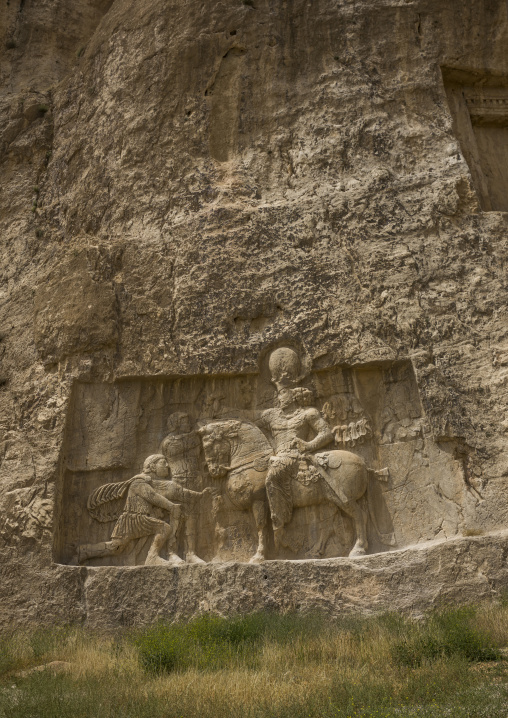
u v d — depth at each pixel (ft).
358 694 25.27
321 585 37.14
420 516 38.83
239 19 46.78
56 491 39.34
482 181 46.60
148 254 43.27
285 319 41.55
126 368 41.09
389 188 43.21
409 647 28.96
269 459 40.22
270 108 45.93
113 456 40.52
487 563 36.14
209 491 40.57
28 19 56.18
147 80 46.60
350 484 39.19
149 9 47.88
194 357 41.09
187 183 44.75
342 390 41.09
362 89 45.42
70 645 33.94
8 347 43.88
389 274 41.42
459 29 46.68
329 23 46.62
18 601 37.83
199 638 31.83
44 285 44.21
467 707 23.57
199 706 25.20
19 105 50.44
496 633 30.27
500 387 39.24
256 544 39.81
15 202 48.55
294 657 29.89
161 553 39.55
